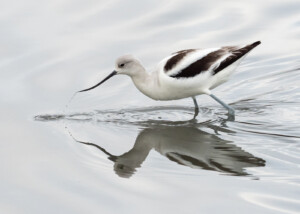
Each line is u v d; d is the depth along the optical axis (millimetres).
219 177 9750
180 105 13641
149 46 15586
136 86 13055
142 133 11977
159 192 9250
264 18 17000
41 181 9750
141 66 12875
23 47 15562
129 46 15594
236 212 8508
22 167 10273
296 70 14867
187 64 12469
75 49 15523
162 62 12805
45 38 15977
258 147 11047
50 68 14727
